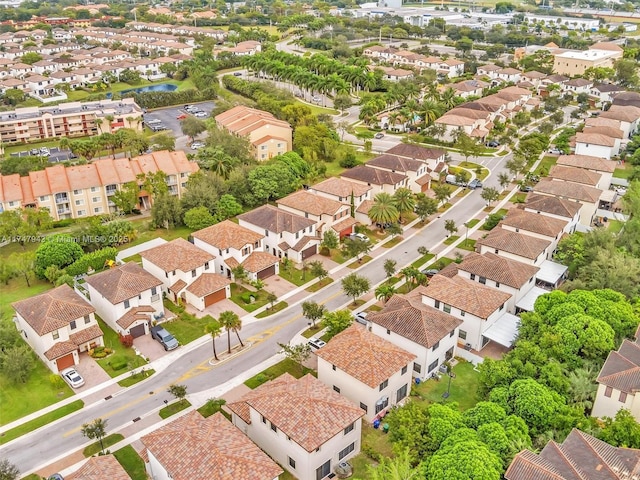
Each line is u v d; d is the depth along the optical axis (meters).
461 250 100.19
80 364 71.06
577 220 104.00
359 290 80.81
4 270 89.94
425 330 65.88
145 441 51.31
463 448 47.88
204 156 130.62
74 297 75.62
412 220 112.94
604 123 153.12
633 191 108.50
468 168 140.88
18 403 64.62
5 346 71.25
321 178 133.25
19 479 54.25
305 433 51.56
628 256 84.75
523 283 77.56
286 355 71.56
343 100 186.75
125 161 120.88
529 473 46.12
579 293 71.62
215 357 71.38
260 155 142.75
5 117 167.38
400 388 63.12
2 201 107.50
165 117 192.25
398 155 131.62
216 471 46.91
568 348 64.44
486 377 61.28
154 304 79.25
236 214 112.62
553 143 157.25
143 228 109.38
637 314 70.94
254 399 55.81
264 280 90.75
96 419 58.88
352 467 54.75
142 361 71.44
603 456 47.62
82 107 178.12
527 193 125.00
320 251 99.56
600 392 58.38
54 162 146.88
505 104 178.50
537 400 54.91
